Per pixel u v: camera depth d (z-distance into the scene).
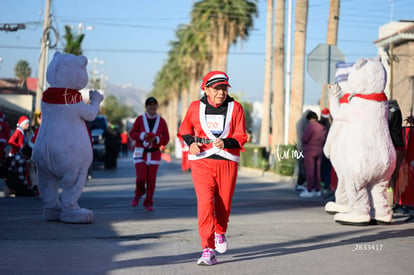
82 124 9.20
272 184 19.58
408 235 8.18
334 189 11.84
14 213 10.28
